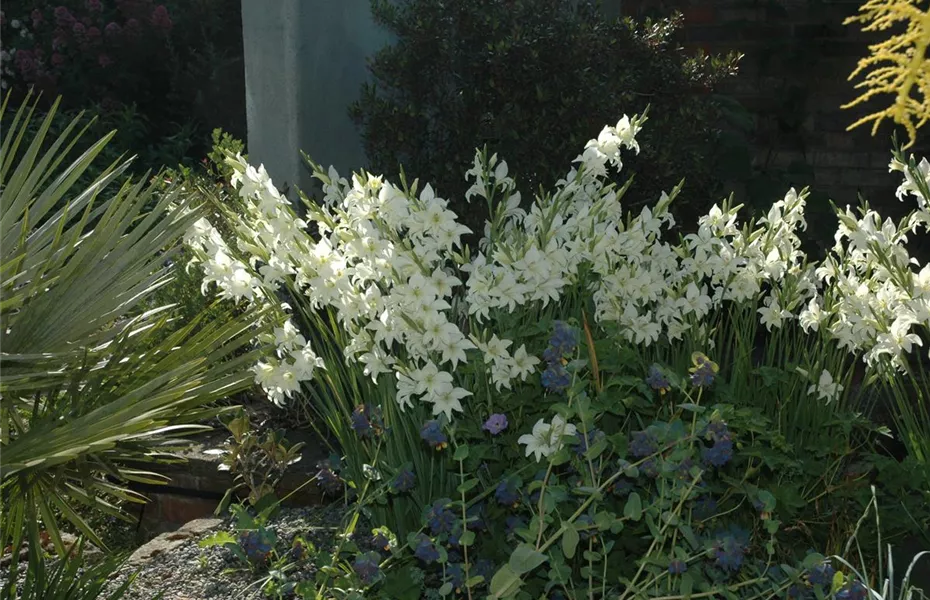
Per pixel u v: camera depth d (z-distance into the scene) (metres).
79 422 2.03
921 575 2.85
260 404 4.30
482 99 4.70
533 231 2.81
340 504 3.31
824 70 6.16
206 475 3.81
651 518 2.25
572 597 2.40
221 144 5.22
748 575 2.52
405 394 2.50
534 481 2.33
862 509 2.80
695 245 2.99
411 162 4.77
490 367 2.58
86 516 3.88
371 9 4.84
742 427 2.59
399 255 2.51
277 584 2.65
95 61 9.29
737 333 3.09
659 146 4.86
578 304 2.87
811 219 6.09
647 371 2.84
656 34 4.99
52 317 2.26
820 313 2.96
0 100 9.40
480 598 2.51
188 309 4.09
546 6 4.68
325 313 3.73
